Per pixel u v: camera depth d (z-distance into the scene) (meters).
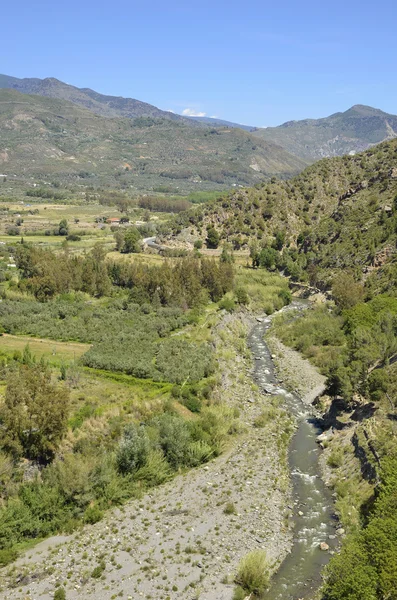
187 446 51.25
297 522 41.09
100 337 82.81
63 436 47.22
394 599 28.25
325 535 39.31
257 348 93.00
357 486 43.97
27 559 36.59
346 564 31.16
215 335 88.69
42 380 47.34
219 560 36.12
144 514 42.22
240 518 41.38
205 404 61.75
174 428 51.72
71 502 42.09
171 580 34.06
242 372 77.56
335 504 43.09
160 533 39.38
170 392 61.78
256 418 61.44
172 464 50.03
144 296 108.50
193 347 78.56
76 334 84.44
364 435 49.56
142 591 33.00
